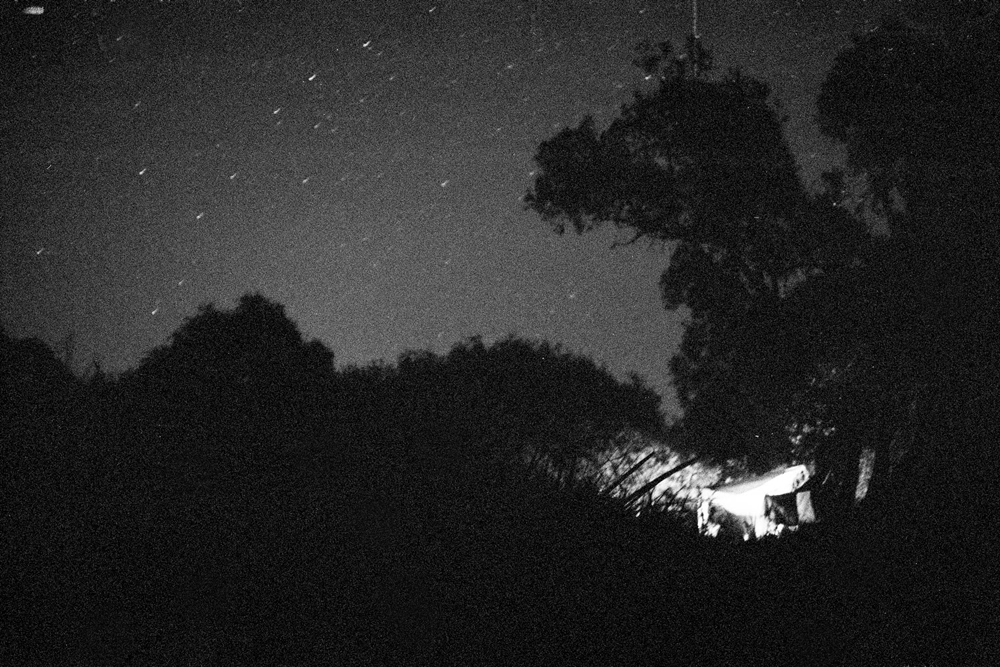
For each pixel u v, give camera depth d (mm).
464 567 5590
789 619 6102
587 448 7715
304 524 5789
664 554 6145
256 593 5289
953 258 14609
